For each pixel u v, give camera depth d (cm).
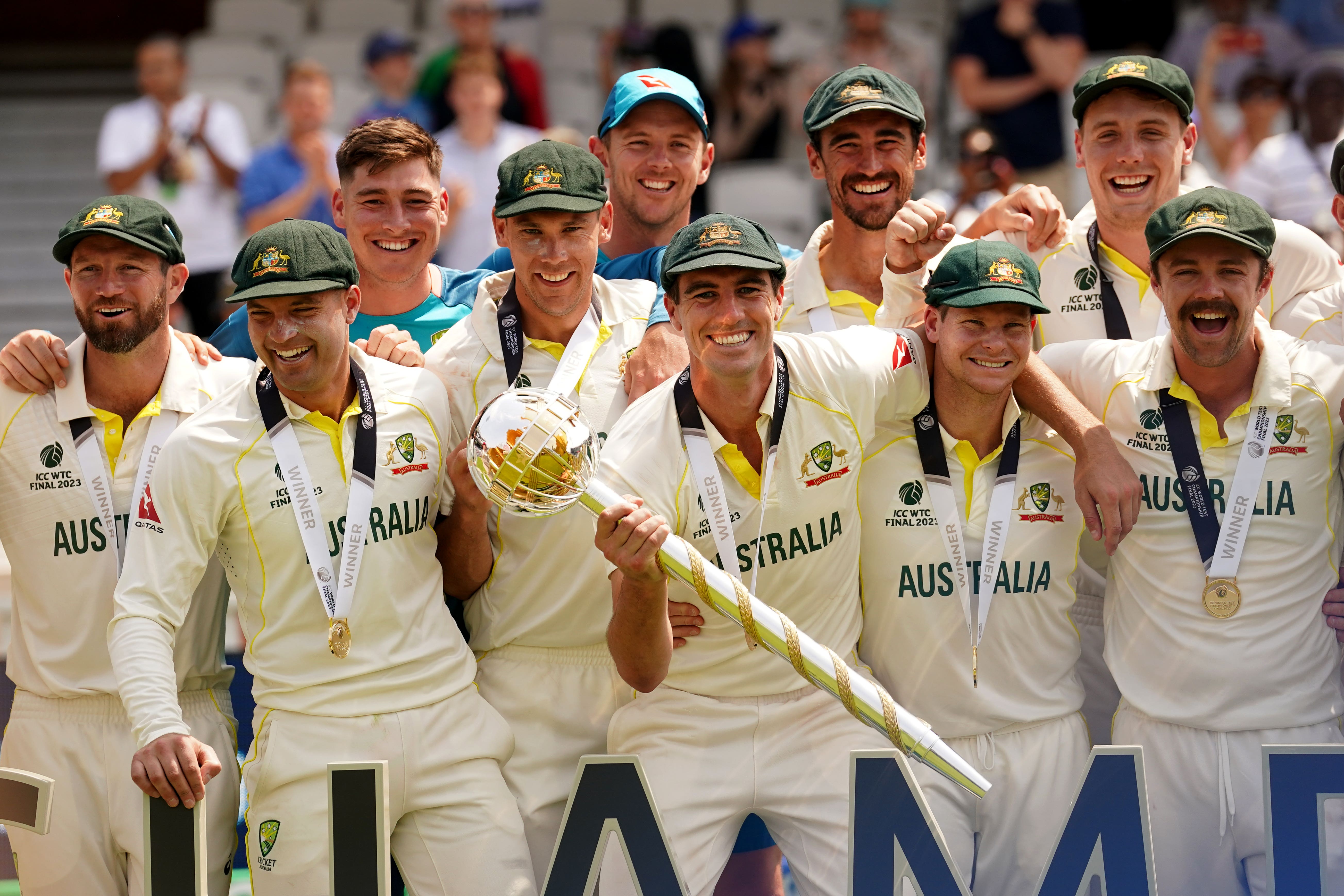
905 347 1288
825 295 1464
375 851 1084
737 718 1289
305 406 1236
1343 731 1323
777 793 1282
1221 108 3372
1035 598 1305
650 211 1572
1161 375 1298
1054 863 1122
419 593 1269
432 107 3219
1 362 1310
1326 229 2661
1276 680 1277
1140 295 1445
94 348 1298
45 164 3859
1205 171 3216
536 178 1280
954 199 2608
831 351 1270
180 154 3002
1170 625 1299
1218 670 1280
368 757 1221
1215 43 3259
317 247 1202
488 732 1288
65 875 1295
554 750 1353
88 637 1292
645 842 1129
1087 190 3095
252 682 1527
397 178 1457
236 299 1184
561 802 1344
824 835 1267
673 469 1238
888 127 1412
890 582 1306
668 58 3369
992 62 3014
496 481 1082
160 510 1208
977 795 1195
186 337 1396
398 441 1256
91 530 1289
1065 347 1383
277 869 1223
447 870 1241
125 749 1297
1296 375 1290
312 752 1221
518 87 3216
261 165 2912
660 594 1159
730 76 3447
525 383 1333
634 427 1257
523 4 3891
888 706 1105
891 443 1302
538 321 1345
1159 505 1298
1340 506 1329
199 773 1129
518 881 1240
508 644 1370
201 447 1212
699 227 1188
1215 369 1288
